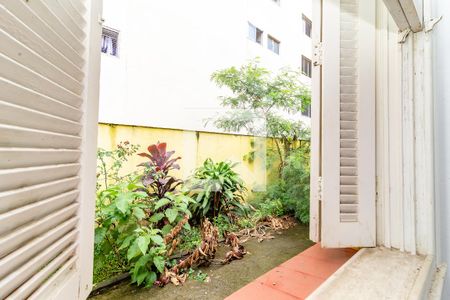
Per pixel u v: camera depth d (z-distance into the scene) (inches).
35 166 20.4
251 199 159.3
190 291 71.4
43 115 21.1
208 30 182.7
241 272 81.5
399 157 53.1
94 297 70.1
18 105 18.2
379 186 56.1
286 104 161.8
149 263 78.0
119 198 78.4
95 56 32.4
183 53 170.9
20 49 18.0
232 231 118.0
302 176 145.1
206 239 90.4
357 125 55.6
